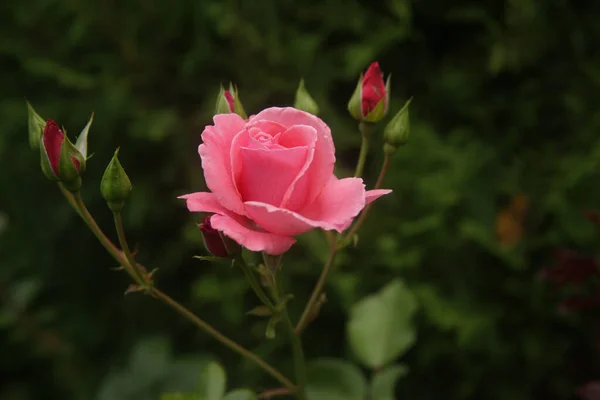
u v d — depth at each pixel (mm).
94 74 1049
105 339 1093
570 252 818
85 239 1077
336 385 733
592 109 931
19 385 1106
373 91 673
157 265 1045
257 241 585
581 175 893
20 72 1066
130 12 991
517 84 954
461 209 929
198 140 1001
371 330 759
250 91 979
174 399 660
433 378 980
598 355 875
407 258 923
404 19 924
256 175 587
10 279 1083
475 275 937
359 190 592
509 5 900
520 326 938
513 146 960
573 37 913
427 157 930
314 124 597
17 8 1028
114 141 1015
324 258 921
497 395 946
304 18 979
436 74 979
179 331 1061
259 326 957
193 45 1005
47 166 640
